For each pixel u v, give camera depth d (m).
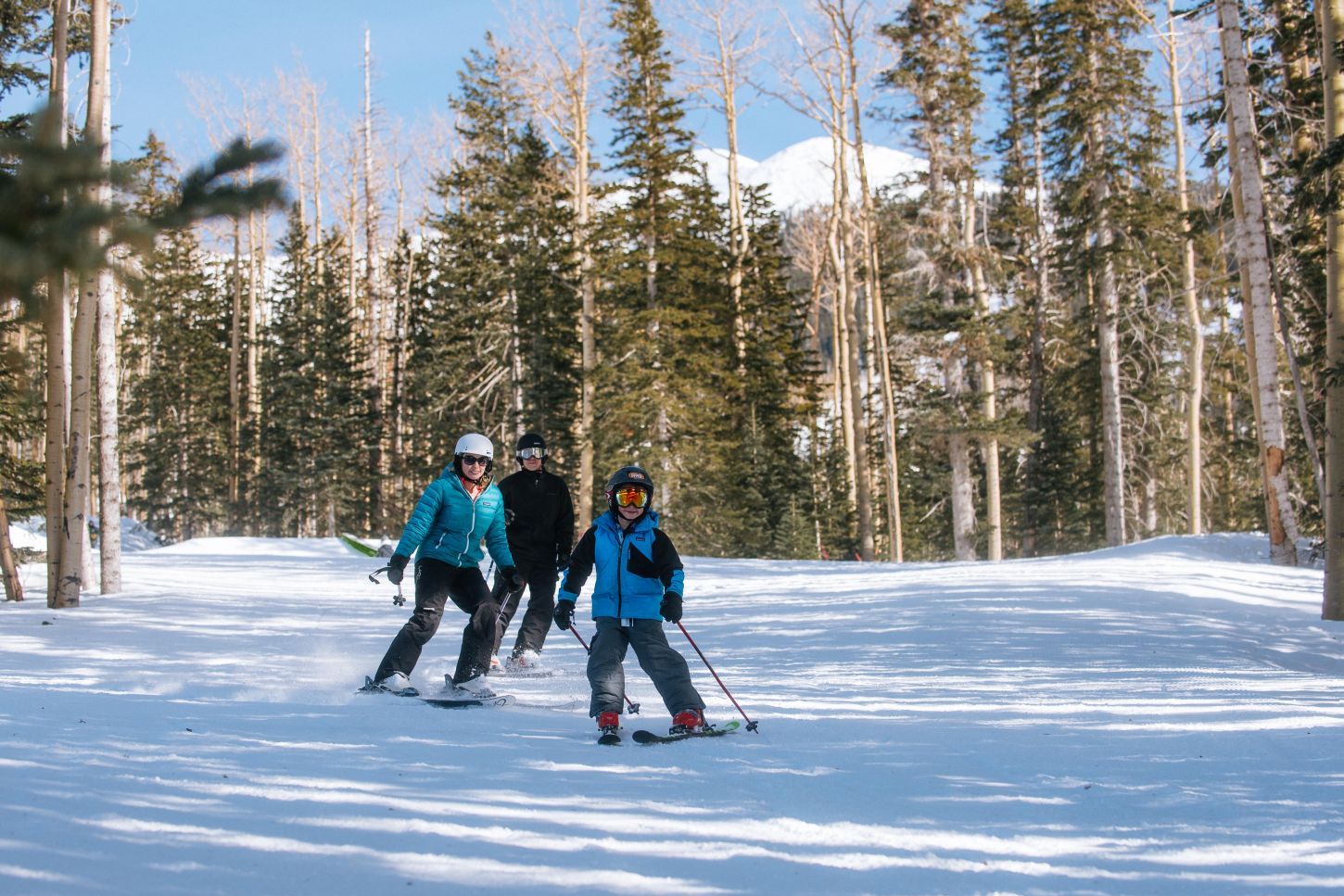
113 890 2.97
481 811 4.05
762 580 20.28
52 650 10.01
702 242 40.50
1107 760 5.38
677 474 36.31
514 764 5.00
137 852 3.32
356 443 51.28
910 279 34.97
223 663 9.32
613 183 35.91
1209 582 16.25
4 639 10.66
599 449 36.69
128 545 42.22
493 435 42.81
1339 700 7.39
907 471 44.66
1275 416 20.19
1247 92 17.03
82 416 14.30
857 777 4.93
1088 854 3.78
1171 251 32.03
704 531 39.19
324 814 3.88
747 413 44.00
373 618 14.16
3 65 17.53
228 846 3.44
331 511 49.31
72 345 14.28
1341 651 10.47
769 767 5.12
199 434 58.53
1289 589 16.25
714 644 11.45
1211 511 47.22
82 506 14.23
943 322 33.34
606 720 5.84
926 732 6.23
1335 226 12.95
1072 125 31.75
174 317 55.84
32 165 2.59
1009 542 46.78
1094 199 31.94
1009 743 5.85
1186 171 31.25
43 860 3.18
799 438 49.78
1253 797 4.59
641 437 36.62
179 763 4.64
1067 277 34.66
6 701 6.37
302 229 53.94
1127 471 42.31
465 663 7.83
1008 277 37.91
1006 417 35.25
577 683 8.64
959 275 34.00
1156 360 34.00
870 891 3.32
